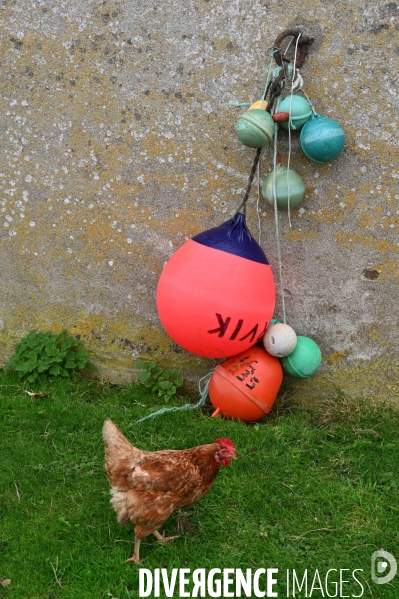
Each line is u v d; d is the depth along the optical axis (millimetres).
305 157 3523
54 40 3686
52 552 2906
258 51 3486
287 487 3207
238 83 3537
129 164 3727
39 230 3900
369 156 3469
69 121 3750
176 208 3723
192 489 2848
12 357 3918
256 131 3277
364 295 3607
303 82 3459
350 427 3543
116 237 3822
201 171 3656
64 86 3717
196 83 3576
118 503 2824
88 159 3768
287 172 3436
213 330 3344
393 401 3664
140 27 3582
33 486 3189
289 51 3445
